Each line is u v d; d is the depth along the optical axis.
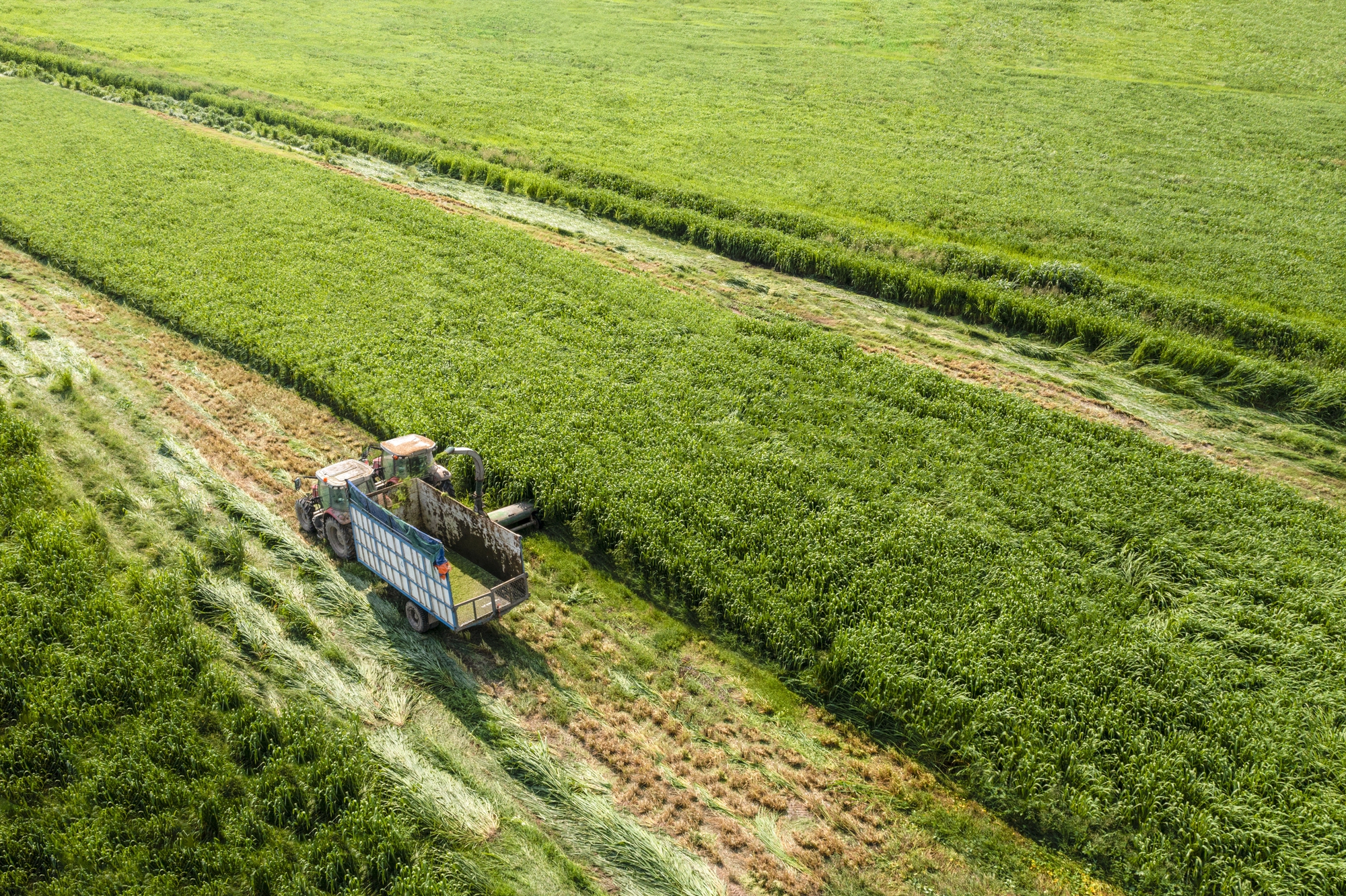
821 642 17.20
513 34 72.75
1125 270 34.19
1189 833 13.40
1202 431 25.84
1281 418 26.34
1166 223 38.84
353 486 17.58
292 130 50.34
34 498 19.94
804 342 28.69
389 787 14.00
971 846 13.73
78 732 14.63
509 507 20.23
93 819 13.18
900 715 15.55
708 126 52.12
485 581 18.08
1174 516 20.75
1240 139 48.28
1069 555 19.38
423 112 53.78
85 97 53.72
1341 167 44.81
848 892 13.04
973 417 24.84
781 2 80.56
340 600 17.92
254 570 18.41
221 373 26.31
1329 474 23.86
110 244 33.44
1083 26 68.00
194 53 65.19
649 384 25.78
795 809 14.37
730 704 16.25
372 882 12.73
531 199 42.47
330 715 15.32
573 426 23.53
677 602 18.50
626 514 20.00
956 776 14.84
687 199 40.34
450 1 83.06
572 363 26.84
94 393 24.91
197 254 33.16
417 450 18.89
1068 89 56.84
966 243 37.12
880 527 19.97
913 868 13.42
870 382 26.41
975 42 66.44
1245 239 37.12
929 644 16.66
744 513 20.39
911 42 67.81
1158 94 55.41
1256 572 19.05
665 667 16.94
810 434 23.59
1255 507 21.39
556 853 13.23
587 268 33.81
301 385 25.67
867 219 39.25
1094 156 46.84
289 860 12.89
